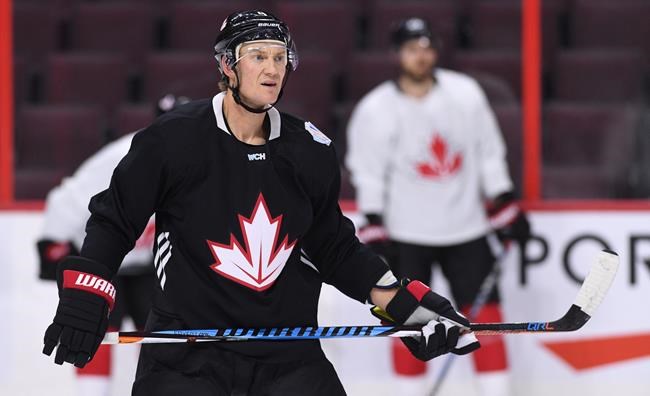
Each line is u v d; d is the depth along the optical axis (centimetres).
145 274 1346
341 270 880
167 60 1647
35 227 1491
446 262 1470
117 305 1349
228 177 826
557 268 1496
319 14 1700
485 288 1438
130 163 815
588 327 1493
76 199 1348
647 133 1550
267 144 835
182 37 1712
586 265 1495
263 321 844
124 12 1727
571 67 1577
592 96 1573
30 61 1605
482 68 1562
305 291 864
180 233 831
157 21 1730
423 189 1447
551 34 1597
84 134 1577
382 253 1430
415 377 1455
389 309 868
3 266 1491
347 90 1631
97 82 1648
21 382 1492
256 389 847
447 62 1590
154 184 816
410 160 1445
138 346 1462
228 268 830
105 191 840
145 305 1353
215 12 1714
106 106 1639
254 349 846
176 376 837
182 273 834
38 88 1619
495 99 1552
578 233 1495
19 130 1550
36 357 1489
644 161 1544
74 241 1359
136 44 1722
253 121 831
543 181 1536
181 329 844
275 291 846
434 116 1441
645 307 1489
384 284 877
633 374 1492
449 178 1445
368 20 1705
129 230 823
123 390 1464
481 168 1464
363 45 1705
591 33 1606
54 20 1655
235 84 816
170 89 1630
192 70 1647
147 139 815
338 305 1487
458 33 1619
